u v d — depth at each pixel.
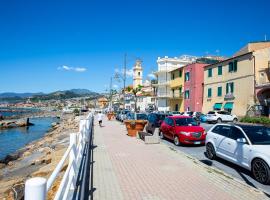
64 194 4.24
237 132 9.60
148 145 14.73
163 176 8.23
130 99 77.50
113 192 6.75
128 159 10.84
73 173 5.66
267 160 7.65
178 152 12.47
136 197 6.40
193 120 16.88
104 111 79.75
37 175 10.71
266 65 34.53
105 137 18.56
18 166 15.24
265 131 9.21
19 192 9.45
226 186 7.25
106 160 10.62
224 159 10.27
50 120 87.94
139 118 30.98
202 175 8.37
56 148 18.23
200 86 48.69
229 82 39.12
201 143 15.15
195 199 6.28
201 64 49.09
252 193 6.69
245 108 35.66
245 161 8.63
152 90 80.75
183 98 53.44
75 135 6.28
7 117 83.12
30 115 108.25
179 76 55.75
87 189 6.83
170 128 16.69
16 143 33.00
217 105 41.44
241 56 36.69
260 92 33.56
